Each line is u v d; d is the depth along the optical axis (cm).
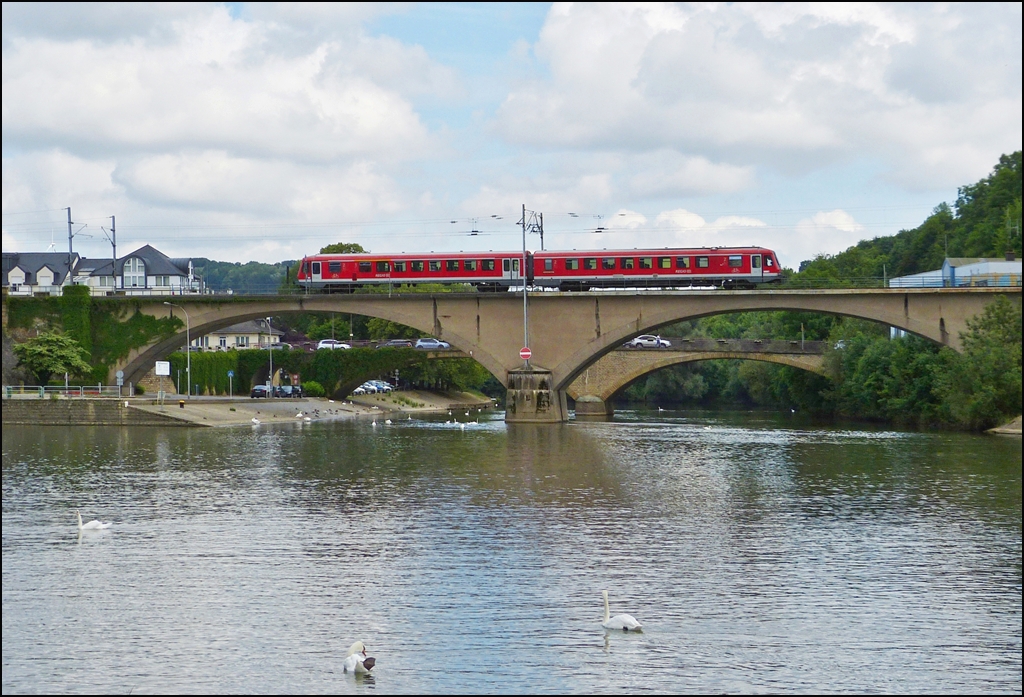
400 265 13100
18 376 13662
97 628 3831
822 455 8912
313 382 17412
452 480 7194
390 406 17775
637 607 4072
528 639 3725
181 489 6762
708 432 11662
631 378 16300
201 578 4456
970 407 11262
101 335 14038
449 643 3691
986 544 5128
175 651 3619
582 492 6650
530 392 12875
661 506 6144
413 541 5144
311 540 5166
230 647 3656
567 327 12800
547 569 4600
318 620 3916
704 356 15950
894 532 5406
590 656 3578
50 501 6291
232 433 11106
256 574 4525
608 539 5200
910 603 4147
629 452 9150
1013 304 11531
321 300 13338
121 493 6588
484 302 12950
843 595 4241
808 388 16425
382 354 17562
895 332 15300
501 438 10662
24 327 14000
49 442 9844
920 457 8719
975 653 3641
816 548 5025
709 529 5462
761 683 3381
